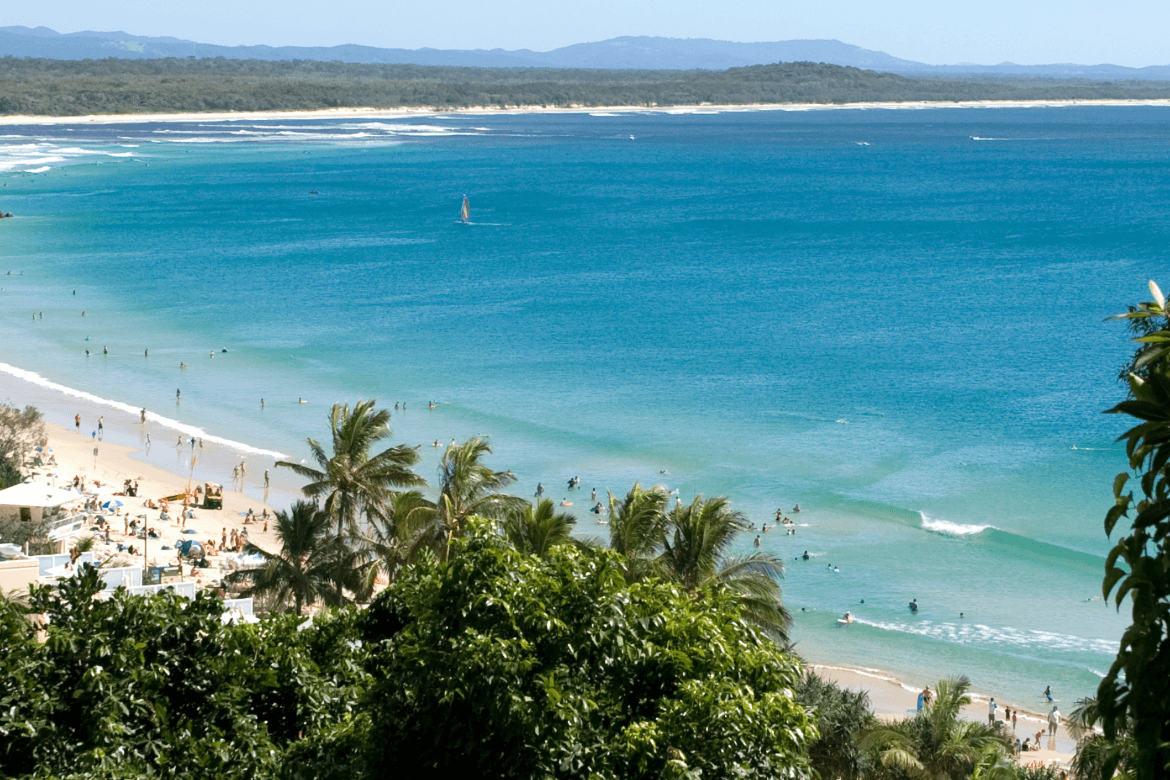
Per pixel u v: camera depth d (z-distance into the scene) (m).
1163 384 7.35
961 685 35.25
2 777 17.33
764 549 59.88
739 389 92.94
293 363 99.06
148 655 19.52
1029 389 93.19
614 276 150.50
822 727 32.59
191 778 17.62
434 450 75.50
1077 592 55.28
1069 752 40.19
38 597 20.11
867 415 85.56
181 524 57.94
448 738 15.77
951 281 147.12
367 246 173.88
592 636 16.12
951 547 60.56
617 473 71.44
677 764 14.17
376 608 22.56
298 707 19.94
